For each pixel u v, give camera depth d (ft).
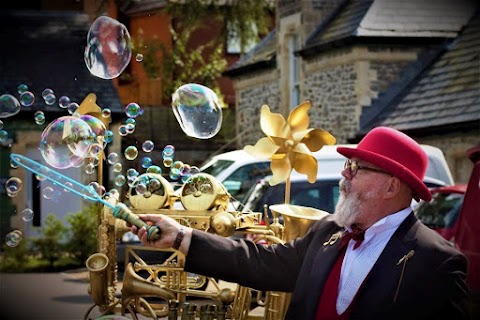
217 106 13.57
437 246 11.28
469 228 19.57
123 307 12.35
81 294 35.06
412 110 52.44
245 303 12.75
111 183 55.72
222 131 72.13
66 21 61.21
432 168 37.70
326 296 11.54
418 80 54.29
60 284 38.68
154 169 13.39
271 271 12.21
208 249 11.93
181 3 69.15
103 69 14.05
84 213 49.08
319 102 59.36
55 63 58.44
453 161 49.11
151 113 70.03
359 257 11.49
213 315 12.28
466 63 51.98
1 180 54.95
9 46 58.70
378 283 11.25
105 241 12.67
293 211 12.88
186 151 70.03
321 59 59.00
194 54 72.08
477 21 54.85
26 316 29.84
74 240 48.29
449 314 11.02
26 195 55.16
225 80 78.28
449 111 49.67
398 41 54.80
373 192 11.55
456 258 11.21
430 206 29.04
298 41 63.05
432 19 55.31
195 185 12.50
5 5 65.46
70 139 12.75
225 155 38.32
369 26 54.90
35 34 59.88
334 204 32.14
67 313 30.37
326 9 61.26
